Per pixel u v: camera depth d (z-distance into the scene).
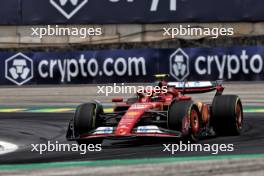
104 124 27.78
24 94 54.16
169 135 24.61
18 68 57.50
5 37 64.31
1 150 27.66
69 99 51.34
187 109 25.28
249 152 23.47
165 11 61.06
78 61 56.72
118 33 62.88
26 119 39.94
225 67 54.91
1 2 62.59
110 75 56.31
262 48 54.75
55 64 57.06
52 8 62.22
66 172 19.81
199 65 55.09
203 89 29.25
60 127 35.31
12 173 20.12
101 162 21.78
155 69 55.59
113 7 61.56
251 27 61.06
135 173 19.19
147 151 24.61
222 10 60.41
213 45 61.31
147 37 62.41
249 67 54.84
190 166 20.20
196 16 60.75
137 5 61.34
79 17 62.12
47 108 46.81
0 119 40.44
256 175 18.27
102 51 56.41
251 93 50.03
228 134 29.08
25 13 62.47
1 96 53.47
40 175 19.45
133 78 56.03
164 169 19.77
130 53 56.03
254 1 60.22
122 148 26.05
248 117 37.12
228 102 28.25
